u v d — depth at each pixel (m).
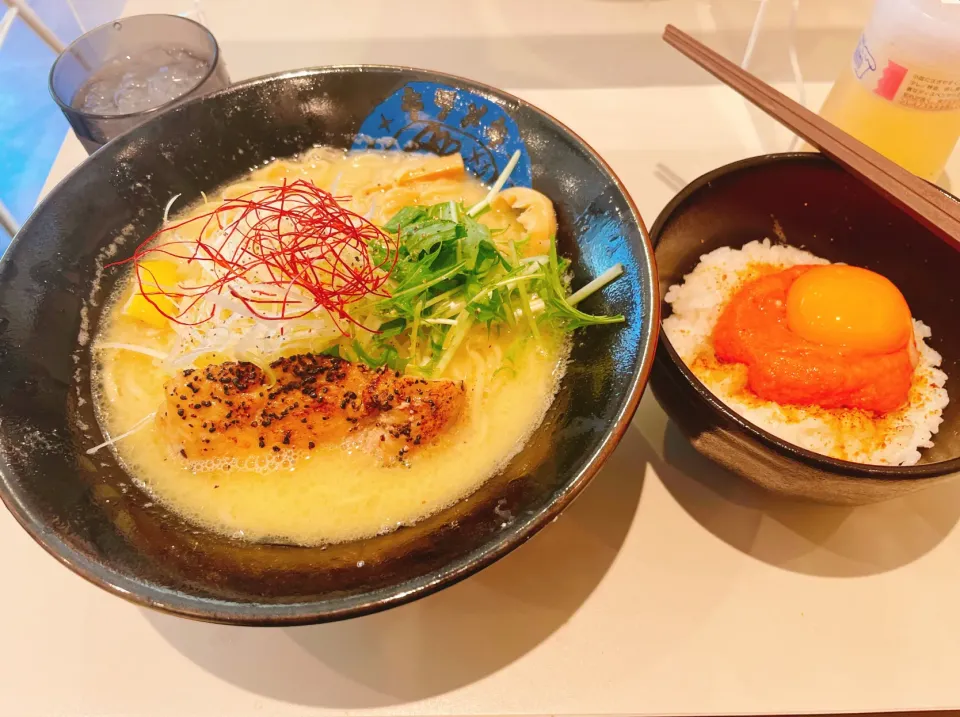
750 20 0.40
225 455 0.23
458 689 0.21
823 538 0.24
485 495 0.22
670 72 0.38
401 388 0.23
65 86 0.32
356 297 0.25
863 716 0.22
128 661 0.22
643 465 0.25
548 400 0.24
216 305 0.25
